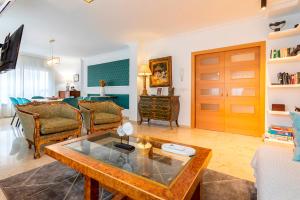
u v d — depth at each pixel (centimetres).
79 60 808
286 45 331
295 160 141
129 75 576
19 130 424
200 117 450
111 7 319
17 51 292
